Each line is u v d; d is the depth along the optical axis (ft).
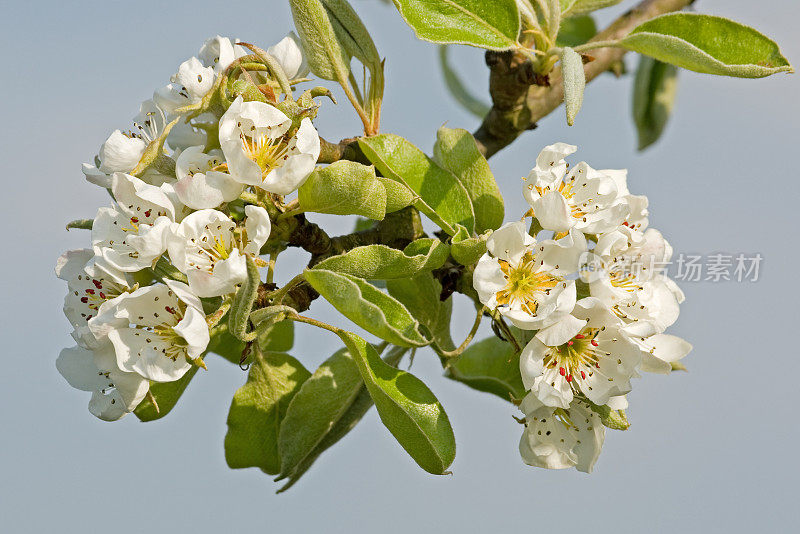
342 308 3.39
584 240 3.45
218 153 3.52
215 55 3.53
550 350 3.47
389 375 3.45
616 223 3.48
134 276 3.46
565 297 3.43
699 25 3.58
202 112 3.48
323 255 3.51
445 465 3.43
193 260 3.42
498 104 3.70
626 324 3.48
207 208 3.42
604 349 3.47
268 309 3.40
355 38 3.57
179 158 3.46
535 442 3.52
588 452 3.53
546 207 3.46
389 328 3.37
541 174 3.49
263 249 3.49
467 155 3.55
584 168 3.51
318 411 3.56
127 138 3.50
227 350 3.59
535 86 3.71
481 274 3.43
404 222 3.55
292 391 3.59
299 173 3.42
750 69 3.54
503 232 3.44
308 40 3.55
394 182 3.45
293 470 3.56
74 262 3.51
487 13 3.59
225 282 3.38
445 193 3.51
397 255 3.42
